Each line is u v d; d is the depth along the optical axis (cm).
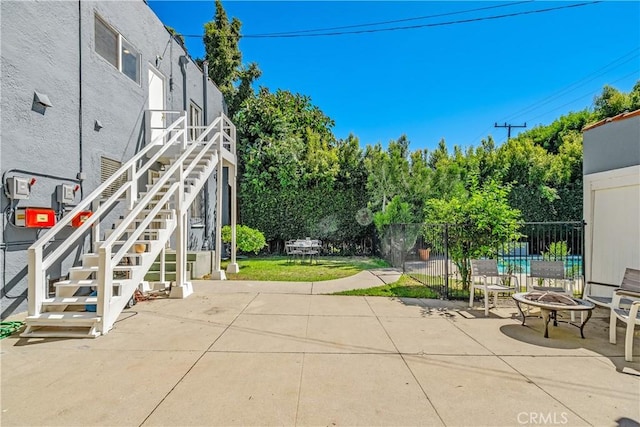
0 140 482
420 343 426
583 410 273
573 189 1455
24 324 468
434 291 736
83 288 640
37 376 329
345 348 407
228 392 298
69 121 610
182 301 641
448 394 297
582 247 669
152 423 251
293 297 679
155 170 917
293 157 1472
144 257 573
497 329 486
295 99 1883
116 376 329
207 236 1246
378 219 1241
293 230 1475
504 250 694
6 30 490
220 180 901
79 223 620
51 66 569
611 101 1827
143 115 855
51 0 568
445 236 702
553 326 500
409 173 1210
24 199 518
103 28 717
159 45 936
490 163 1485
